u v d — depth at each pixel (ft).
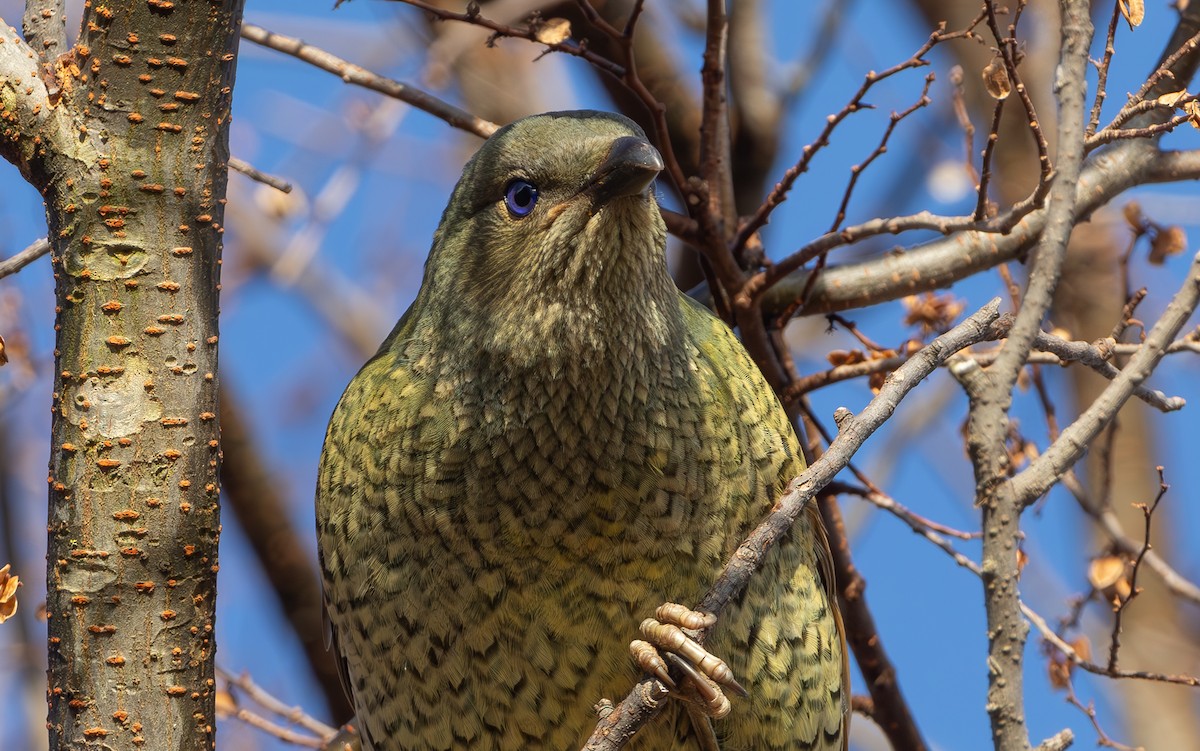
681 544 23.53
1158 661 41.81
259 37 28.73
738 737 24.76
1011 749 21.02
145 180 20.04
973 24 25.49
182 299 20.21
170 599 20.08
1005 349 21.79
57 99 19.99
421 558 23.94
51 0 20.83
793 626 24.99
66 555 19.93
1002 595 21.43
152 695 19.94
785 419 25.70
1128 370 22.03
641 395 23.32
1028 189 40.24
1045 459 21.76
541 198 23.48
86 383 19.97
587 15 27.96
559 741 24.20
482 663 23.94
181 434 20.13
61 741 19.86
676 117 38.04
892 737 32.24
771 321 30.83
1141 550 27.43
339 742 30.35
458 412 23.70
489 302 23.73
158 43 20.04
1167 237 30.04
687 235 28.78
